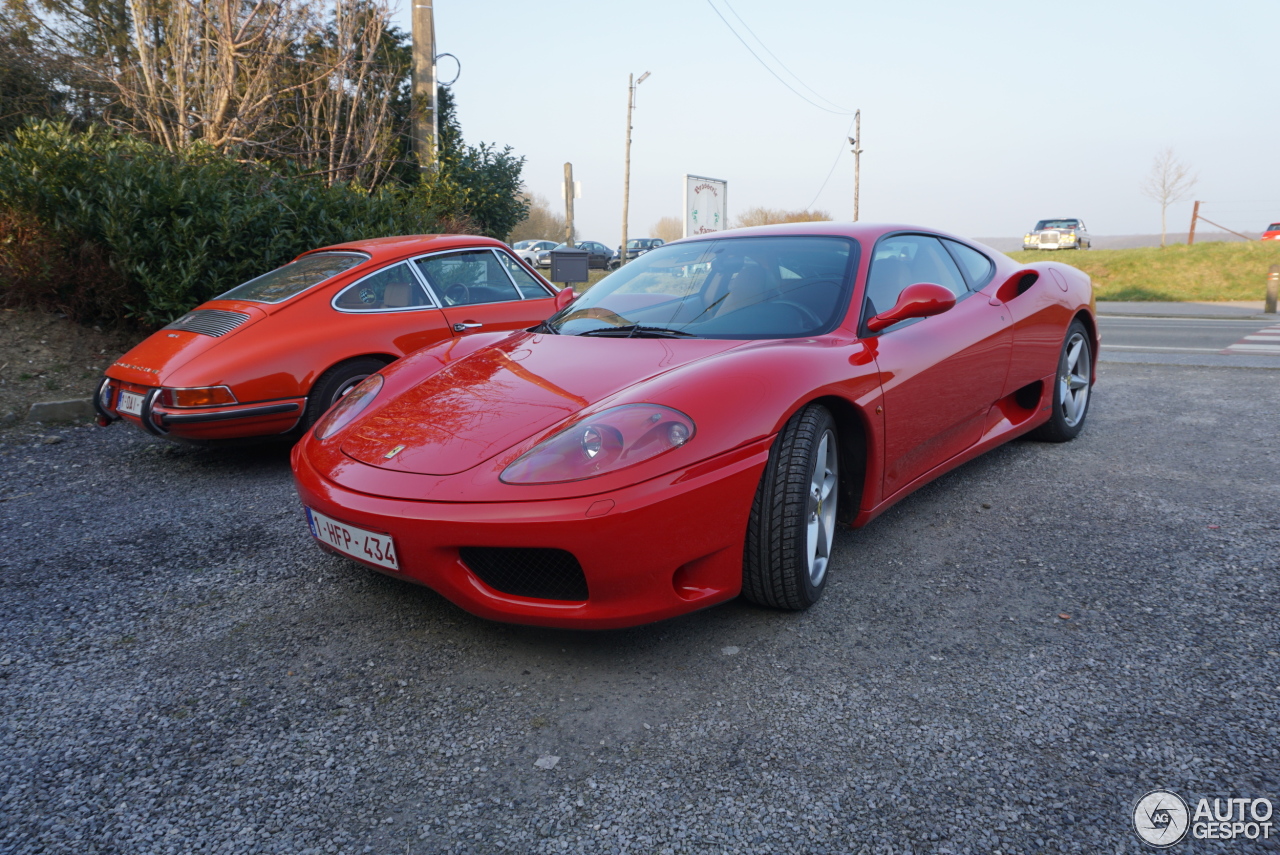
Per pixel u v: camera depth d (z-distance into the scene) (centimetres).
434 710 191
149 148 720
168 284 616
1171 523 295
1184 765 162
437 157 1104
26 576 279
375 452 221
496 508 191
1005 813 150
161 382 377
